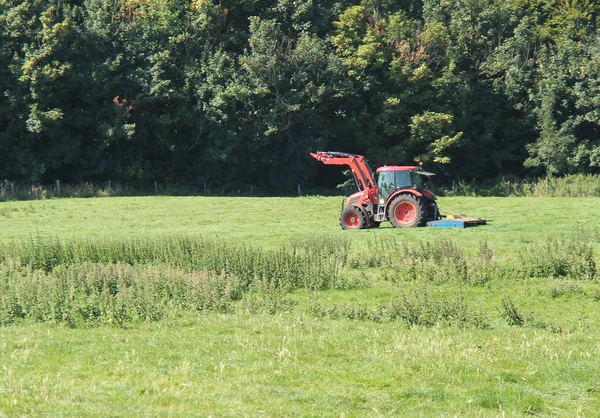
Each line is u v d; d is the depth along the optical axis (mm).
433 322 61562
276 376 45250
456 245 98938
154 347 52281
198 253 89125
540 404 41031
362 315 64875
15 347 52594
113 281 75625
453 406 40656
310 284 78562
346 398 41406
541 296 73812
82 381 43906
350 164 128875
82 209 164250
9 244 103438
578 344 54500
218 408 39219
